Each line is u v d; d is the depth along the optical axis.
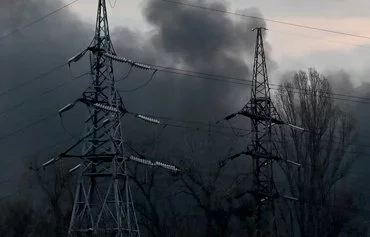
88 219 52.16
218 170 64.19
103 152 51.97
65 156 53.34
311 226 67.56
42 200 66.62
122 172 52.75
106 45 53.81
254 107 64.94
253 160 63.47
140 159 54.62
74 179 61.75
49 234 59.78
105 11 54.34
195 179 65.12
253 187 62.97
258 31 67.00
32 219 63.59
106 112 52.66
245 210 63.62
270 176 63.28
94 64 53.56
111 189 55.62
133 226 55.81
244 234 65.12
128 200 52.25
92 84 53.09
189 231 67.25
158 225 64.06
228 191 64.19
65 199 62.25
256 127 64.50
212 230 63.84
